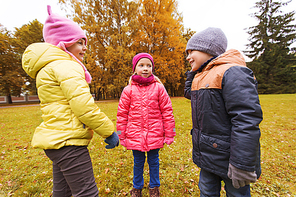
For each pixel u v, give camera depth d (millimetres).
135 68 1731
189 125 4695
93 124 993
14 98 25859
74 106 958
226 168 1017
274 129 4137
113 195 1768
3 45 18406
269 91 24469
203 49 1155
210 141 1078
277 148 2947
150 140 1548
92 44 17422
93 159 2670
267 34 25656
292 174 2096
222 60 1052
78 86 979
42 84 1010
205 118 1104
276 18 24938
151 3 15562
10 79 17938
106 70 18359
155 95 1610
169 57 17078
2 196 1850
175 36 15680
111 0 16875
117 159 2641
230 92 933
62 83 969
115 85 16141
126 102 1642
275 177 2037
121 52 15211
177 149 2967
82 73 1073
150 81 1622
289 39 24219
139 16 16484
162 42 16859
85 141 1060
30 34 19938
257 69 24969
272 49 24422
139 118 1577
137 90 1628
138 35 16641
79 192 1018
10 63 19156
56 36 1096
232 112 936
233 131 905
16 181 2131
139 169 1624
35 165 2547
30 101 27047
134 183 1642
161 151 2885
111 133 1068
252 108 853
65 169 1000
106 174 2154
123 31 15789
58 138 974
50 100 1014
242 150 844
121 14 17625
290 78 23844
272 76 24984
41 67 1027
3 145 3520
